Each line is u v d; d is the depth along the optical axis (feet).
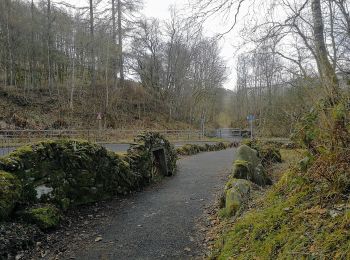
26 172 17.80
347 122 11.59
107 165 24.11
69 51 117.80
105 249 14.90
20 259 13.56
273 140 40.14
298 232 9.70
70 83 110.73
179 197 25.50
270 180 24.57
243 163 23.57
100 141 68.64
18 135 64.59
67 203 19.88
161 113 127.34
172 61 132.98
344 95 12.09
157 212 21.17
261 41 24.38
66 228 17.63
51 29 112.27
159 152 35.70
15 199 16.26
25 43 110.11
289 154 26.63
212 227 17.34
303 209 10.91
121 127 100.12
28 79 106.93
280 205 12.41
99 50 107.76
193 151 62.28
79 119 96.02
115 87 115.85
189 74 135.23
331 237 8.35
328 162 11.58
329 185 11.05
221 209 19.36
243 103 173.78
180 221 19.11
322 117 12.44
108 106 107.04
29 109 92.02
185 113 138.00
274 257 9.48
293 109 17.89
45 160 19.11
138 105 122.01
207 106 150.61
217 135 119.14
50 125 85.51
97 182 22.98
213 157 55.47
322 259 7.83
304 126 14.12
